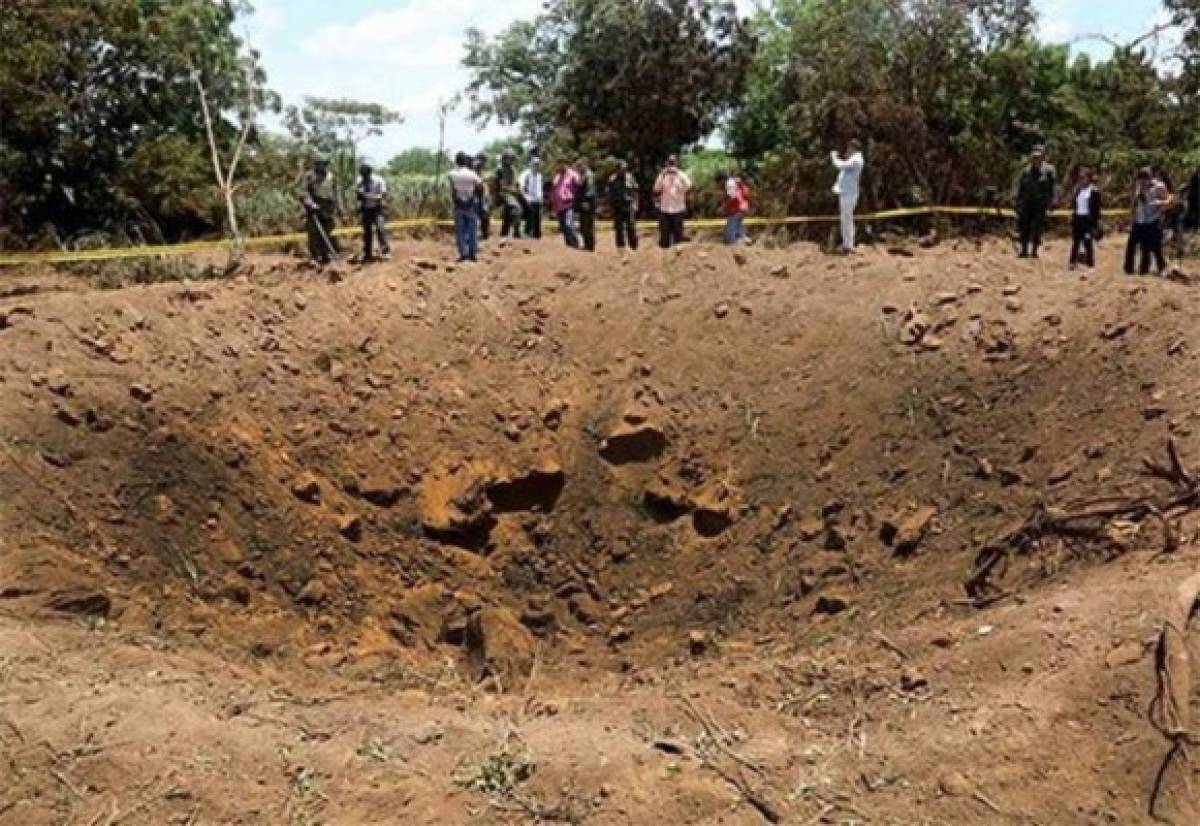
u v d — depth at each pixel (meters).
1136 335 10.27
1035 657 6.43
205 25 21.72
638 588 10.81
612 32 26.30
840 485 10.63
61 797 5.62
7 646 6.77
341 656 8.86
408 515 10.98
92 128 20.80
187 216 20.95
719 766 5.86
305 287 12.48
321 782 5.81
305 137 23.23
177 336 11.10
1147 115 23.02
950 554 9.09
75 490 9.16
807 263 13.26
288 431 10.95
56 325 10.54
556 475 11.58
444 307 12.75
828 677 6.89
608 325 12.80
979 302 11.62
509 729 6.27
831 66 21.19
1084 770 5.76
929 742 5.94
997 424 10.31
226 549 9.54
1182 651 6.04
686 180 14.75
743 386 12.01
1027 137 22.81
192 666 7.25
